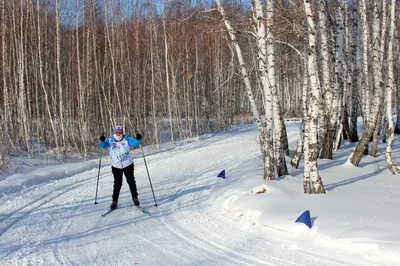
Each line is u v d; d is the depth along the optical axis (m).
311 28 7.71
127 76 27.69
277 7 9.75
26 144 19.66
